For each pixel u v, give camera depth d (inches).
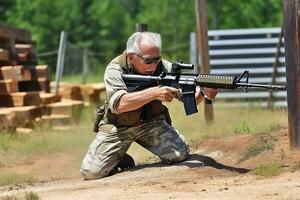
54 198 567.5
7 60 1189.1
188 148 685.3
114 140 679.7
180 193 542.0
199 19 1028.5
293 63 628.4
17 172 800.3
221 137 749.3
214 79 608.1
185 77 624.1
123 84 649.0
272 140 670.5
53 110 1182.9
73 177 744.3
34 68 1244.5
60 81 1417.3
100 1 3302.2
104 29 3240.7
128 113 668.7
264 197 500.7
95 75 1929.1
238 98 1364.4
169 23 2733.8
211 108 978.1
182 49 2448.3
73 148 972.6
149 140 687.1
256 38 1407.5
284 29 636.1
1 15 3449.8
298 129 629.3
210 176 617.9
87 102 1337.4
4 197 586.2
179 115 1020.5
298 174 569.9
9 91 1138.0
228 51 1414.9
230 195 516.7
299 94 629.6
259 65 1400.1
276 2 2655.0
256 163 638.5
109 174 684.7
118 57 662.5
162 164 685.9
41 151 945.5
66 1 3257.9
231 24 2608.3
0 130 1047.6
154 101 676.7
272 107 1254.9
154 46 642.8
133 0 3309.5
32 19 3240.7
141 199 527.8
